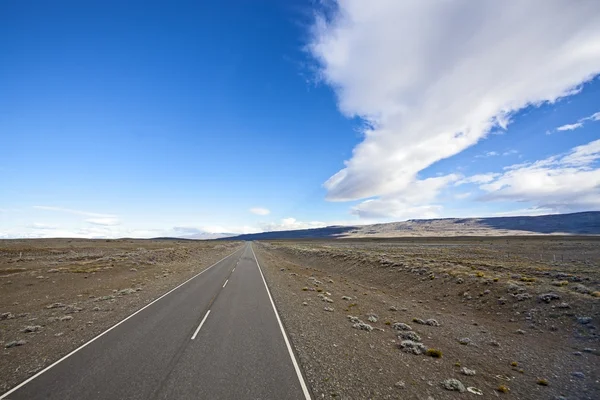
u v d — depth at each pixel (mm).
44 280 23344
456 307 17969
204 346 9500
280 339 10359
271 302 16797
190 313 13938
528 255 39375
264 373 7613
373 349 9969
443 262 29844
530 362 9773
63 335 10609
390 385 7312
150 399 6234
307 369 7938
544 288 16828
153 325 11891
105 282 23688
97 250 60156
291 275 30766
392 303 18938
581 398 7383
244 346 9570
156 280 25500
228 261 47281
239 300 17141
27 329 11094
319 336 10945
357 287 25094
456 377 8195
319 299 18656
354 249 61156
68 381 7031
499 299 17031
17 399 6238
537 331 13102
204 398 6309
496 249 53406
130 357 8531
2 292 19250
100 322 12344
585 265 25984
